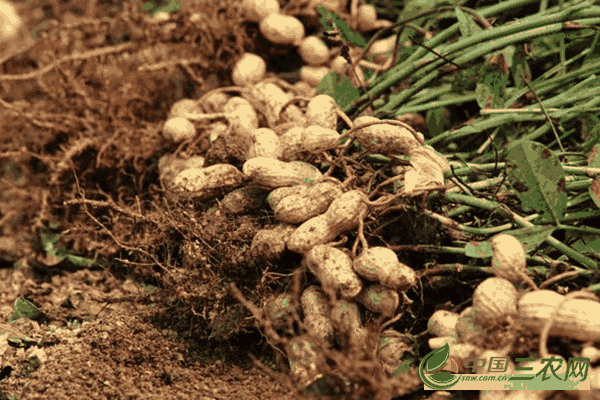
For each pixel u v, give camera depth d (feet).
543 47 2.67
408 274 2.27
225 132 2.56
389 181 2.37
